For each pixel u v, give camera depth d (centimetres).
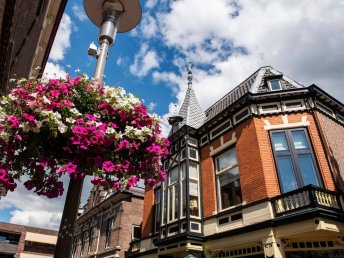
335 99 1118
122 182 341
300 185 936
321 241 866
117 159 334
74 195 308
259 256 926
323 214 771
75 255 2511
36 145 308
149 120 369
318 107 1074
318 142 995
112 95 358
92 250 2212
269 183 952
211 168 1213
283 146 1025
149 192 1570
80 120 312
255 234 909
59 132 307
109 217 2147
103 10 470
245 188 1018
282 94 1082
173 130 1504
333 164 962
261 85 1222
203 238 1104
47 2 866
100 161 315
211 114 1477
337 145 1045
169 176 1368
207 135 1303
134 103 371
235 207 1026
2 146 292
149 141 364
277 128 1049
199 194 1212
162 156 380
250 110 1098
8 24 530
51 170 303
